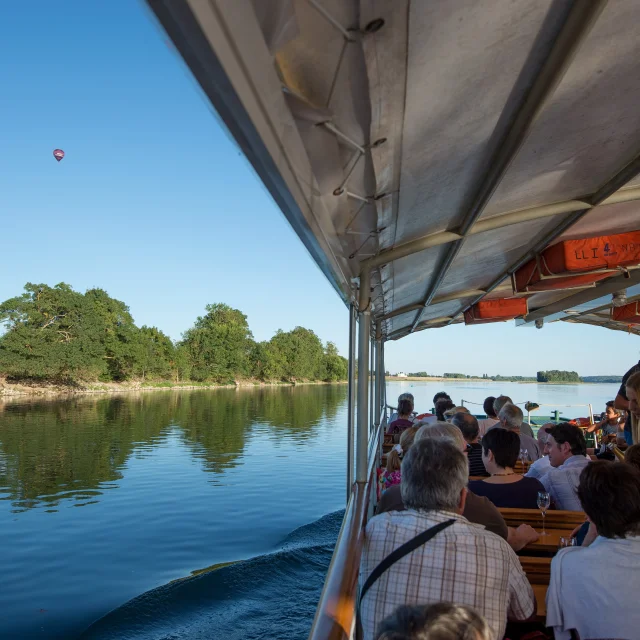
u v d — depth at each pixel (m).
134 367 82.50
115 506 15.50
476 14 1.57
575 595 1.99
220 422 39.72
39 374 66.81
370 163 2.07
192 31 0.77
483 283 7.32
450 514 1.93
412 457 2.00
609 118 2.59
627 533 1.99
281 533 12.00
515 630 2.58
